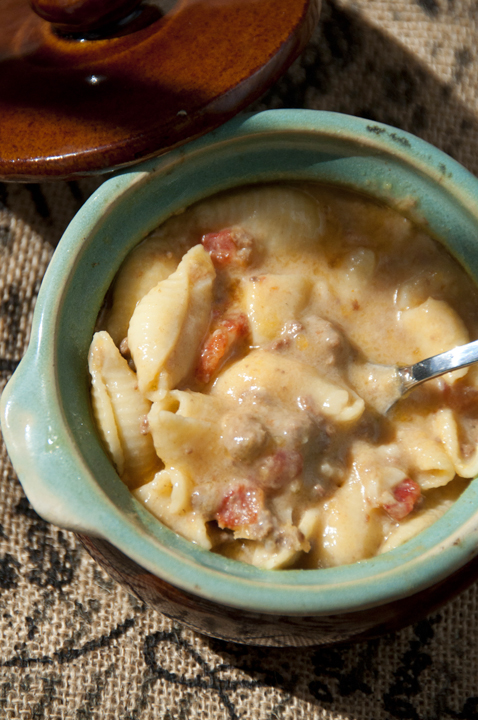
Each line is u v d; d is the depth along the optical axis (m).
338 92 0.42
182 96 0.35
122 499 0.34
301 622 0.34
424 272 0.37
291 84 0.41
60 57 0.36
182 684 0.39
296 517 0.35
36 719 0.39
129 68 0.35
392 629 0.36
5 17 0.37
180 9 0.36
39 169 0.35
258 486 0.35
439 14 0.42
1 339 0.40
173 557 0.33
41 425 0.34
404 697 0.39
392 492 0.36
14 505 0.40
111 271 0.36
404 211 0.37
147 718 0.39
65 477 0.33
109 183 0.35
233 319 0.37
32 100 0.35
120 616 0.40
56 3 0.35
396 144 0.36
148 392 0.36
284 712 0.39
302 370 0.36
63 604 0.40
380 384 0.36
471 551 0.33
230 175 0.37
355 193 0.37
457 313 0.37
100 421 0.35
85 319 0.36
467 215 0.36
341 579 0.33
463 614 0.40
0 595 0.40
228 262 0.37
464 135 0.42
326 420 0.36
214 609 0.34
